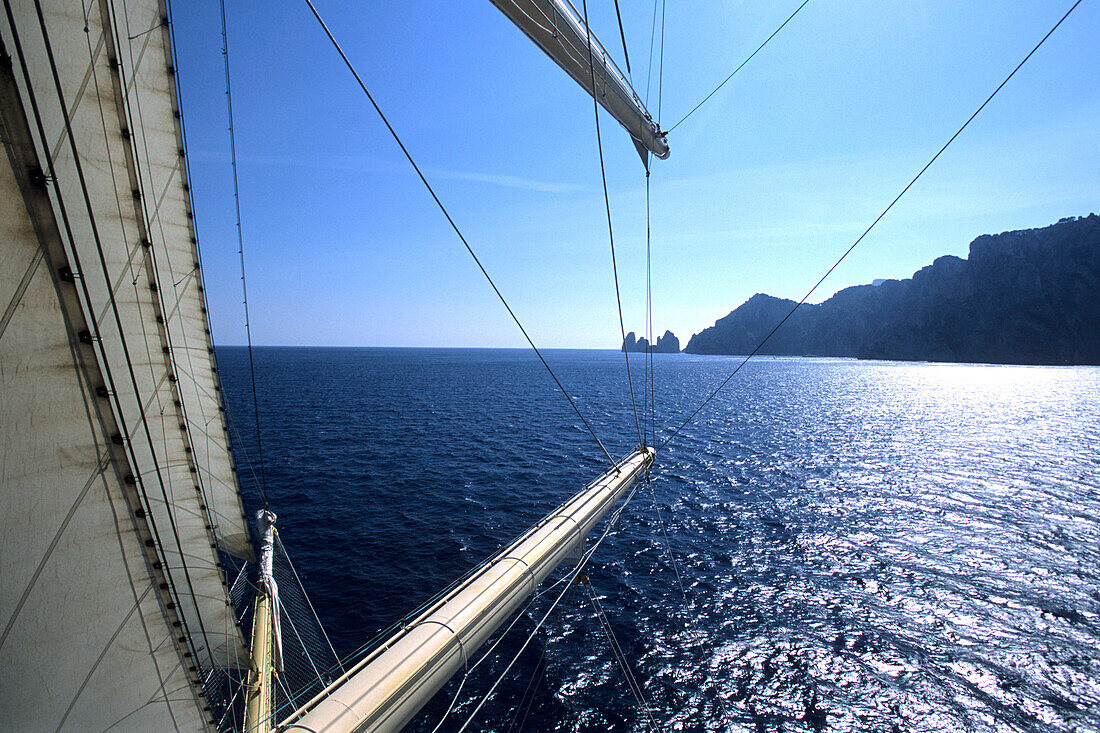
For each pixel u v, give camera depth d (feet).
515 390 375.45
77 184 8.93
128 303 12.73
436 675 14.85
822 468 157.17
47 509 7.44
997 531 104.32
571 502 27.17
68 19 9.26
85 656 8.23
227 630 19.42
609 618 69.62
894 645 65.00
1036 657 62.75
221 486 28.99
